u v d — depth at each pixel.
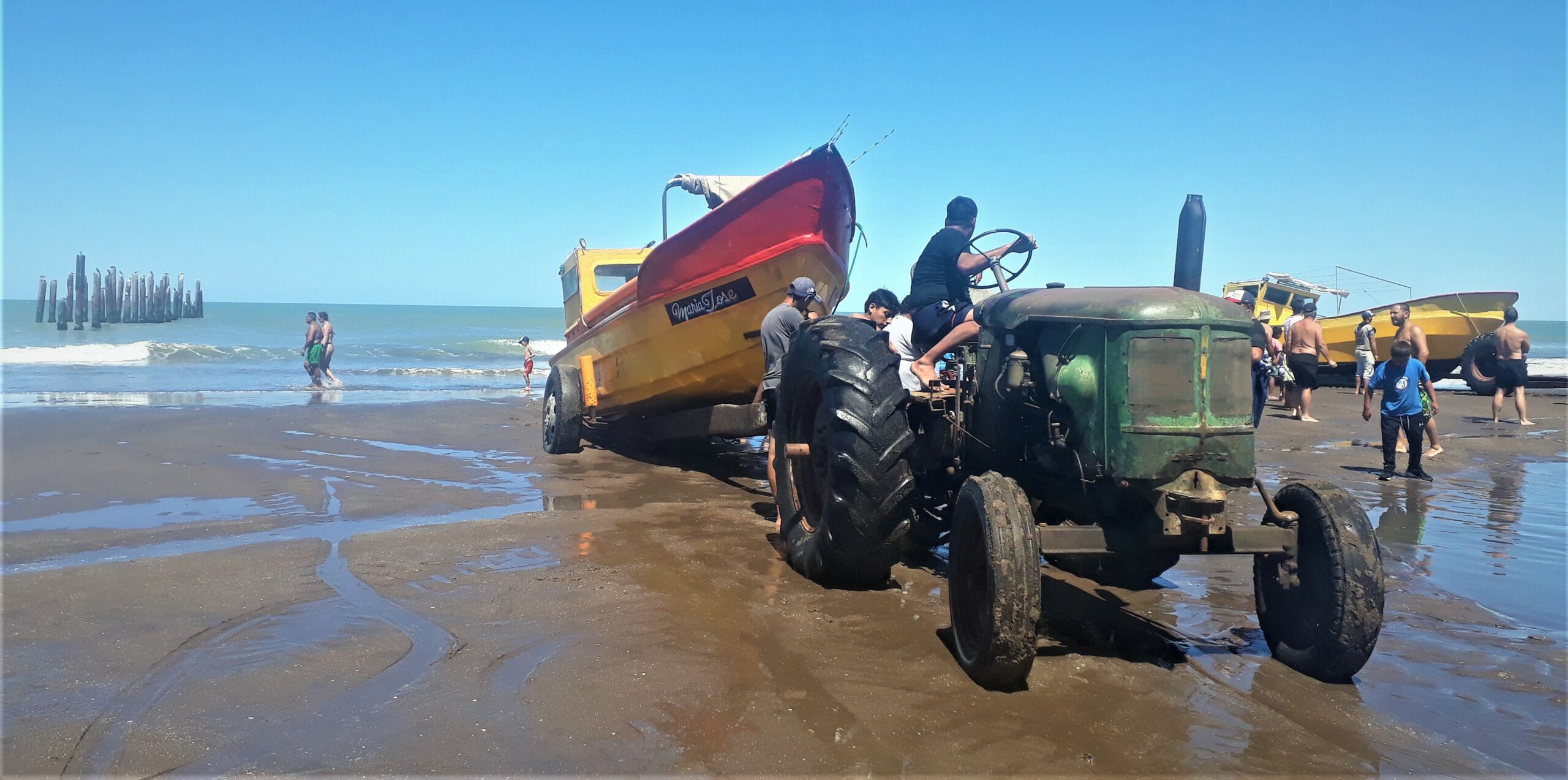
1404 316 12.47
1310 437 11.87
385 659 3.68
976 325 4.54
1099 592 5.06
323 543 5.57
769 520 6.49
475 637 3.96
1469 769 3.01
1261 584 4.11
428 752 2.92
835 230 7.17
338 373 24.61
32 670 3.52
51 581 4.66
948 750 3.04
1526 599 4.94
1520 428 12.96
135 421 11.47
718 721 3.20
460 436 11.05
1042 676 3.71
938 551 5.89
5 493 7.02
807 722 3.21
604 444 10.45
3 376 20.33
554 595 4.58
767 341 6.83
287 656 3.69
